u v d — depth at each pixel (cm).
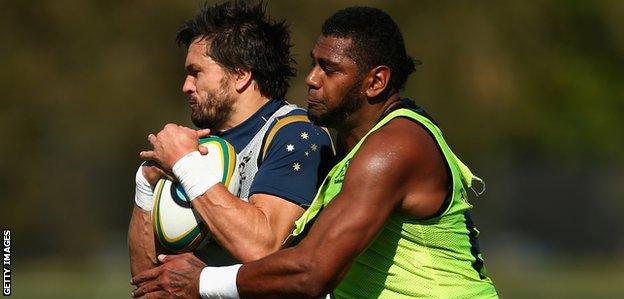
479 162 11612
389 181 1523
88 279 8462
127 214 11488
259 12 1845
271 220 1695
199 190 1667
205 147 1709
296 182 1741
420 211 1559
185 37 1858
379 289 1594
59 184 10900
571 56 10644
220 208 1659
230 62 1802
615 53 10819
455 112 9606
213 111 1812
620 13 10481
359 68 1605
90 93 9881
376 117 1631
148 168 1736
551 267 11019
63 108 10056
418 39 9519
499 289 7319
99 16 9856
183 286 1622
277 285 1540
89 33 9856
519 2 9906
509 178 13538
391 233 1583
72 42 9919
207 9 1834
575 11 10412
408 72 1658
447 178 1578
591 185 14050
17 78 9950
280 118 1802
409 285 1583
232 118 1822
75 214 11200
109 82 9794
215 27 1816
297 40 8656
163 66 9788
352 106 1619
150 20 9731
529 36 10081
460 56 9562
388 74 1619
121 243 11838
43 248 11181
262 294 1557
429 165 1555
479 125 9819
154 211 1716
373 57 1608
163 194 1709
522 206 13875
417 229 1575
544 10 10281
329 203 1541
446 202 1577
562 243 14000
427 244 1583
